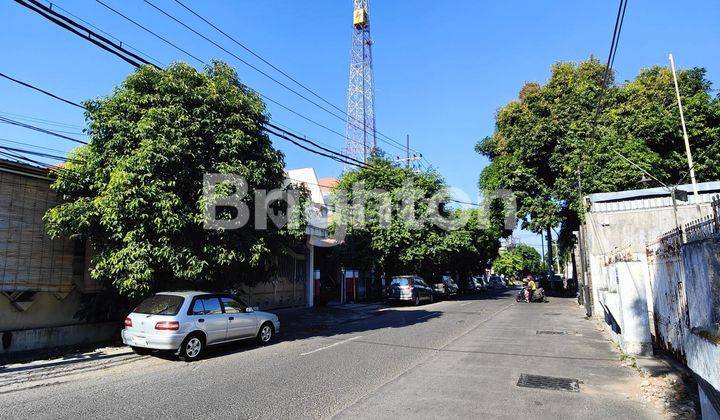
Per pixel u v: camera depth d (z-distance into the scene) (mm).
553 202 29000
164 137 10766
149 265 10883
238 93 12320
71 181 11375
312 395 6980
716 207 5871
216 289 12734
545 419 5887
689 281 5223
